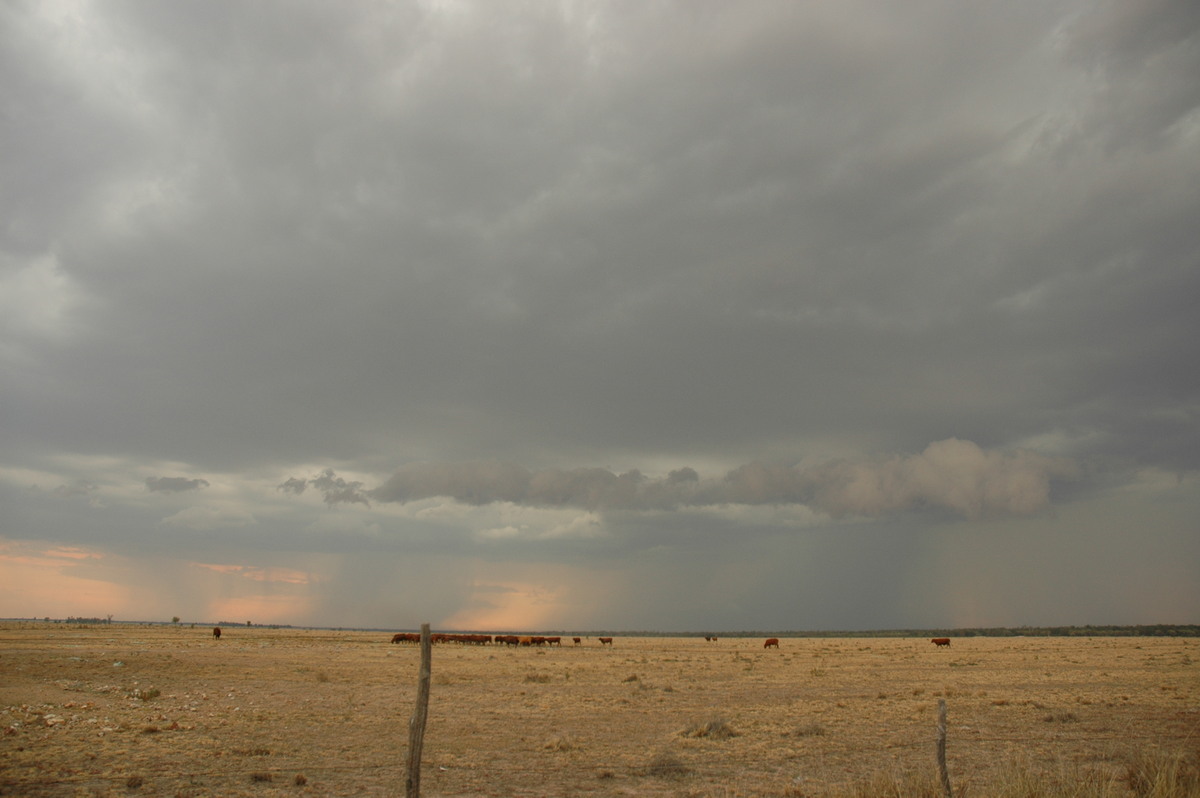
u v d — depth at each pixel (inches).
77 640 2989.7
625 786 703.7
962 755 855.1
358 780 714.2
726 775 753.6
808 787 681.6
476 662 2586.1
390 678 1831.9
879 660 2770.7
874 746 922.1
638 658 3002.0
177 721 1042.1
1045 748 896.9
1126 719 1138.0
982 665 2415.1
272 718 1110.4
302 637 4571.9
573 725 1109.7
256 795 641.6
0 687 1282.0
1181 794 546.0
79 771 703.1
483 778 736.3
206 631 5147.6
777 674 2108.8
